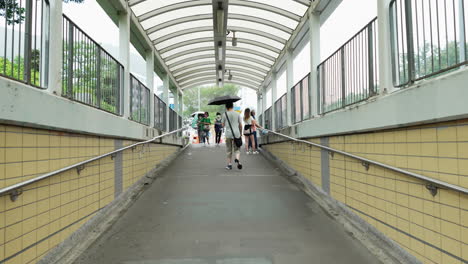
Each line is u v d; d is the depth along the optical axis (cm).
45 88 359
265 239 411
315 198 605
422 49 343
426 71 337
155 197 614
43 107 326
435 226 297
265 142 1380
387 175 385
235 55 1295
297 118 907
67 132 389
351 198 490
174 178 789
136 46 988
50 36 375
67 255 363
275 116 1252
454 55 297
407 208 342
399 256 352
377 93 445
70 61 425
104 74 561
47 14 374
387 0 413
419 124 322
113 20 788
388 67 407
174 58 1212
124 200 593
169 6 827
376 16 447
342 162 526
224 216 500
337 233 432
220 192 646
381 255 364
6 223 271
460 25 289
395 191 366
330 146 584
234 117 909
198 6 865
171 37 1016
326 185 603
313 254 367
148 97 938
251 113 1257
